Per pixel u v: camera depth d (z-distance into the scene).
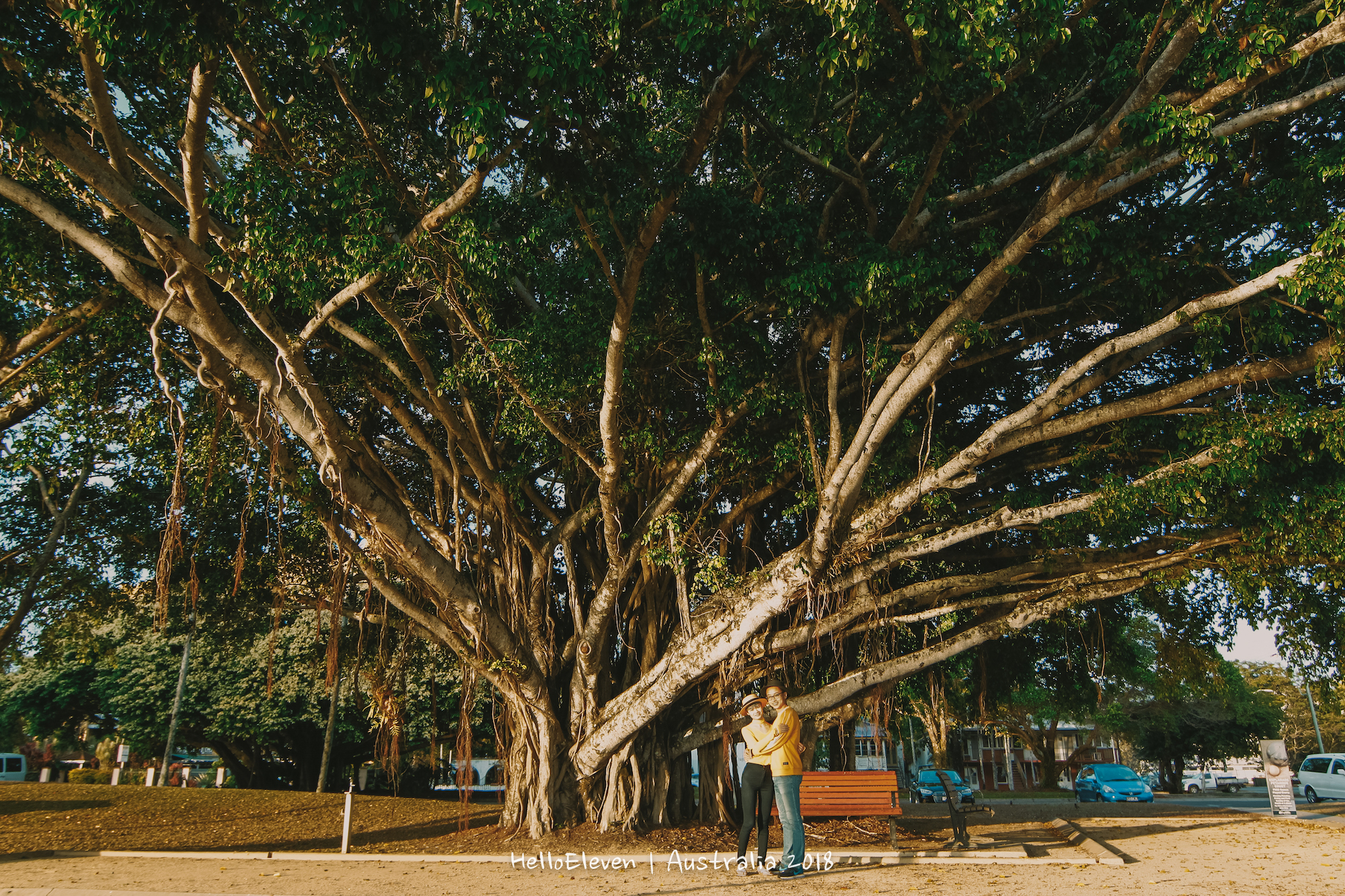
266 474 11.98
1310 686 12.58
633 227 10.47
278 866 9.68
